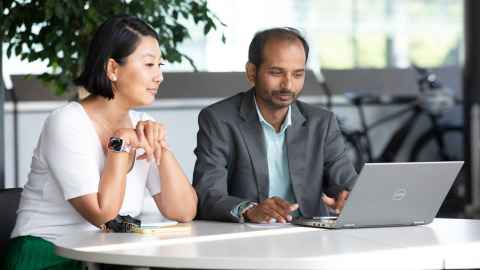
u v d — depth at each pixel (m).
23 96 7.21
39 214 2.89
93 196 2.74
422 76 9.05
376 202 2.76
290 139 3.32
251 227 2.85
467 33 8.62
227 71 8.09
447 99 8.98
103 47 2.88
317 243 2.41
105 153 2.89
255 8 8.30
